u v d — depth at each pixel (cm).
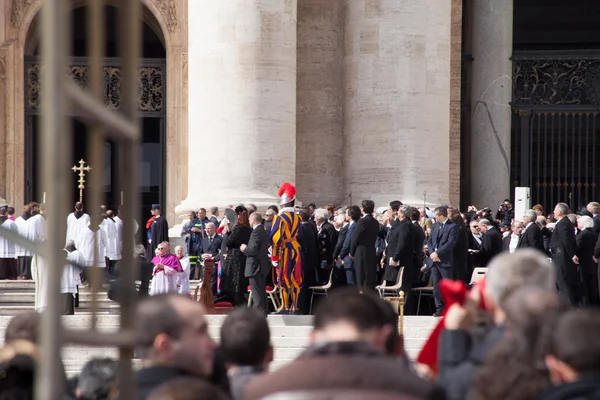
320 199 9562
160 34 10675
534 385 1434
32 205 8075
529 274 1736
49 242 924
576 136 12300
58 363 935
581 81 10394
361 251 6588
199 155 8581
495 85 10300
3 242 7769
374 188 8906
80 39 11688
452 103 10300
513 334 1552
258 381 1257
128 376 1080
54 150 902
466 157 10488
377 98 8906
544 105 10350
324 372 1233
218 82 8500
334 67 9581
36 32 10338
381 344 1530
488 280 1777
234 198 8381
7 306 7188
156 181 12156
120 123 1055
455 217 6550
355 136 9050
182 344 1559
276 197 8438
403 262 6575
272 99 8481
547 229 7212
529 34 14075
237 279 6700
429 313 7294
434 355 2017
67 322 6084
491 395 1444
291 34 8638
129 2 1062
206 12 8575
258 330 1872
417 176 8812
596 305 6875
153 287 6912
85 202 9469
